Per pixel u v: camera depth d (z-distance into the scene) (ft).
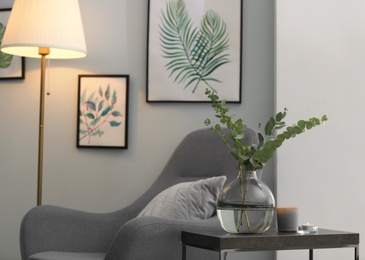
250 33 14.49
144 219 10.97
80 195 15.03
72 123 15.12
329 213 13.71
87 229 13.06
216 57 14.55
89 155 15.02
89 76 15.02
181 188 12.55
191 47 14.66
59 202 15.11
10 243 15.30
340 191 13.71
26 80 15.38
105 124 14.89
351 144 13.74
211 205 12.28
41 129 14.12
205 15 14.65
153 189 13.58
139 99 14.88
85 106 14.99
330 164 13.75
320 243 11.09
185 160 13.56
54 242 12.76
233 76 14.47
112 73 15.01
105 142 14.88
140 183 14.80
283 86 13.92
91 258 11.93
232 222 11.03
